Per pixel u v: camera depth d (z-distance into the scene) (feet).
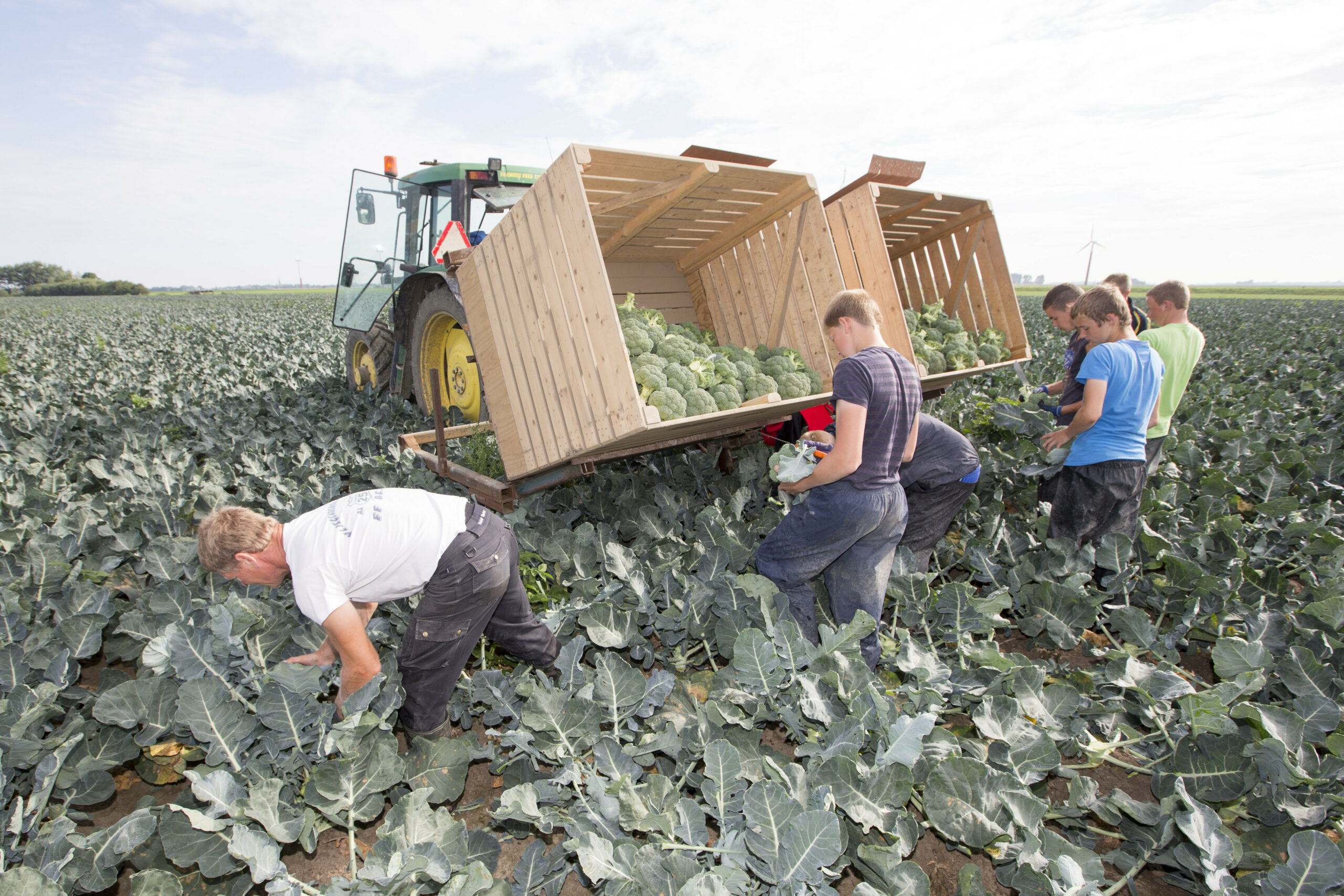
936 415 21.88
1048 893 6.54
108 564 11.55
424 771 7.91
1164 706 9.21
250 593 10.77
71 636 9.32
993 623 11.05
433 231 24.86
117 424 21.98
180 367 41.37
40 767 7.28
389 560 7.30
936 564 13.44
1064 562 12.21
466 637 8.02
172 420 23.13
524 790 7.17
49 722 8.78
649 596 11.05
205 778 6.95
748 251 16.07
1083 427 11.90
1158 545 12.87
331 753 7.70
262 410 25.20
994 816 7.24
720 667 10.68
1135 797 8.57
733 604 10.48
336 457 18.57
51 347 56.85
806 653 9.40
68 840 6.61
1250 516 17.11
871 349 9.20
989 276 19.81
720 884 5.80
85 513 12.91
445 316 20.68
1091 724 9.38
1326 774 7.86
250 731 7.88
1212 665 9.91
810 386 14.24
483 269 12.42
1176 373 13.38
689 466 16.14
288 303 179.32
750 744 8.27
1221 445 20.15
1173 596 12.12
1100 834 7.97
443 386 21.90
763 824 6.68
